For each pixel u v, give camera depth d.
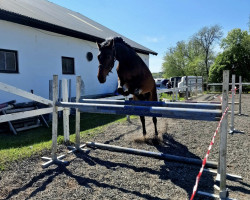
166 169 2.99
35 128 5.68
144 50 13.80
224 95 2.18
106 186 2.48
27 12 7.17
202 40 35.59
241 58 24.56
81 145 4.04
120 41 3.27
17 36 6.66
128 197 2.23
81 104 3.11
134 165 3.13
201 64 36.66
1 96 6.18
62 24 8.09
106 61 2.83
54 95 3.29
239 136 4.76
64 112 4.16
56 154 3.54
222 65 24.77
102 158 3.44
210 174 2.82
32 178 2.68
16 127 5.27
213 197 2.21
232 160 3.26
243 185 2.49
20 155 3.40
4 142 4.24
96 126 5.88
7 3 7.30
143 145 4.16
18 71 6.75
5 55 6.41
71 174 2.82
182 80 16.83
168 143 4.28
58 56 8.29
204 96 15.25
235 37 25.89
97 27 13.74
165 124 6.23
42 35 7.55
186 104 2.87
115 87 12.38
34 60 7.29
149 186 2.47
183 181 2.61
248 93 19.02
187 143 4.26
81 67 9.59
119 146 4.01
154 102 3.17
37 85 7.44
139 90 3.33
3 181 2.58
